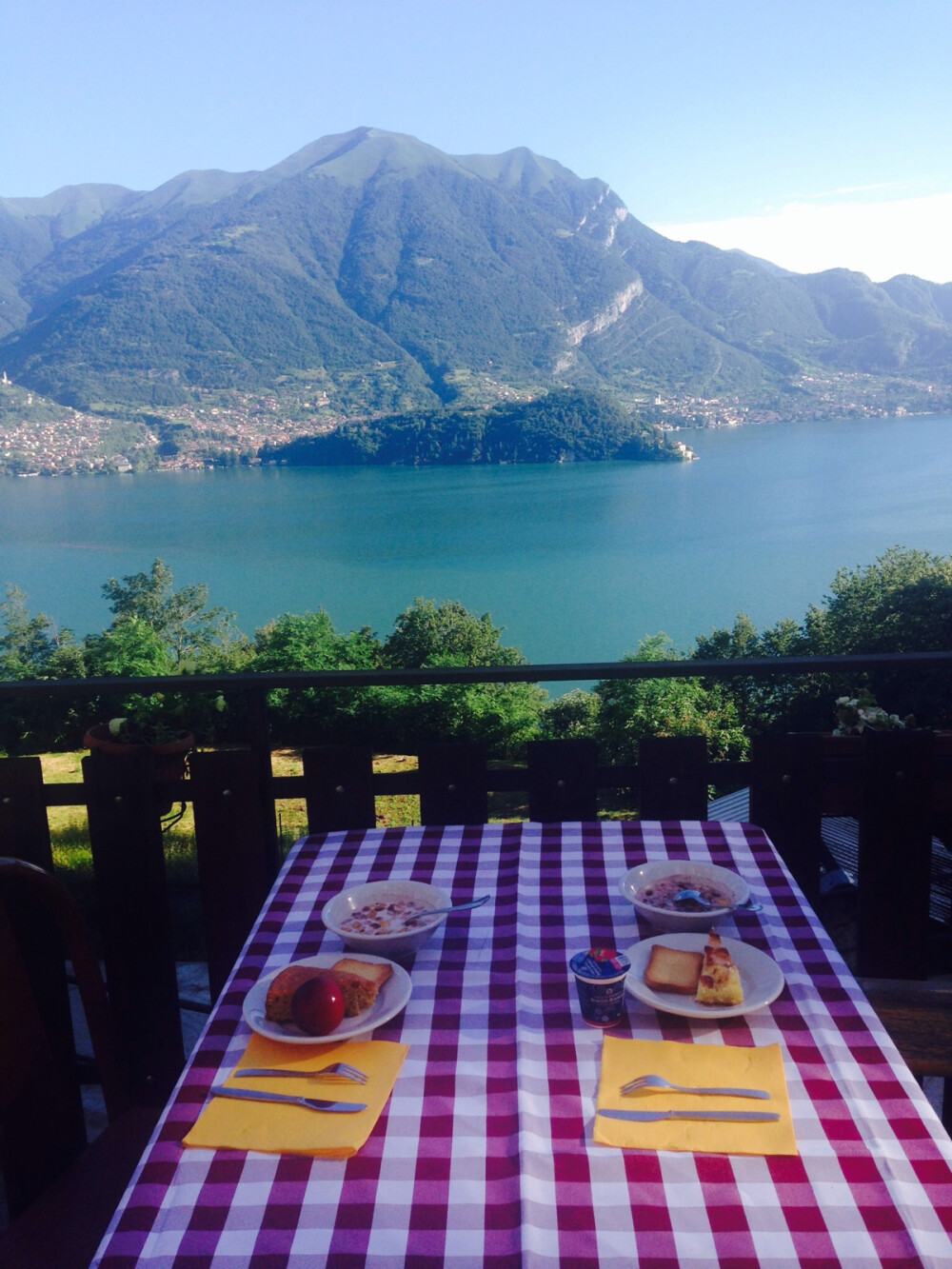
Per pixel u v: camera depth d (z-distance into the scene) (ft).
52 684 6.31
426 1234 2.49
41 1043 4.44
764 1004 3.47
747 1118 2.88
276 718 110.52
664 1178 2.66
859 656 6.39
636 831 5.32
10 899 5.18
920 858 5.79
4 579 337.72
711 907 4.19
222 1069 3.29
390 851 5.16
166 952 5.65
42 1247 3.82
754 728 96.27
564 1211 2.54
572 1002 3.61
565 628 257.96
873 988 4.73
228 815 5.78
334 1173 2.73
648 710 99.45
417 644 176.86
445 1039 3.40
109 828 5.51
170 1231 2.53
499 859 5.01
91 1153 4.34
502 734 111.96
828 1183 2.62
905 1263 2.33
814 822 5.99
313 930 4.28
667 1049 3.26
